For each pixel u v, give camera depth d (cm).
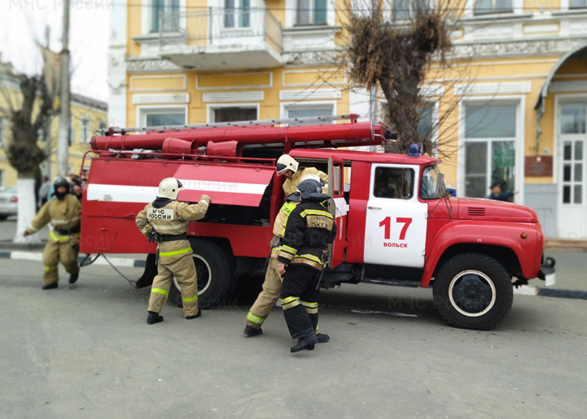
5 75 1252
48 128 1296
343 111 1234
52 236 742
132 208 637
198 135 650
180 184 570
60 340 492
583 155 1177
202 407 343
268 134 625
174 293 641
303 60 1262
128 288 766
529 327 582
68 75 1209
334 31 1252
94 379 392
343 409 343
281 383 388
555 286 779
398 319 612
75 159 1992
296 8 1296
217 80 1321
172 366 423
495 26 1175
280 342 497
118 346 475
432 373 418
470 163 1217
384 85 848
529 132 1163
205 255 622
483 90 1176
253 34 1260
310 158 604
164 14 1309
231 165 610
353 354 464
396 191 595
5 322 557
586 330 573
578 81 1144
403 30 845
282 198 612
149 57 1348
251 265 648
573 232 1181
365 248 593
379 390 378
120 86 1373
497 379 408
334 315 627
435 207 578
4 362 428
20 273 881
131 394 364
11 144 1179
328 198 467
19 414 331
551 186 1158
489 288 556
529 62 1155
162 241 563
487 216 568
